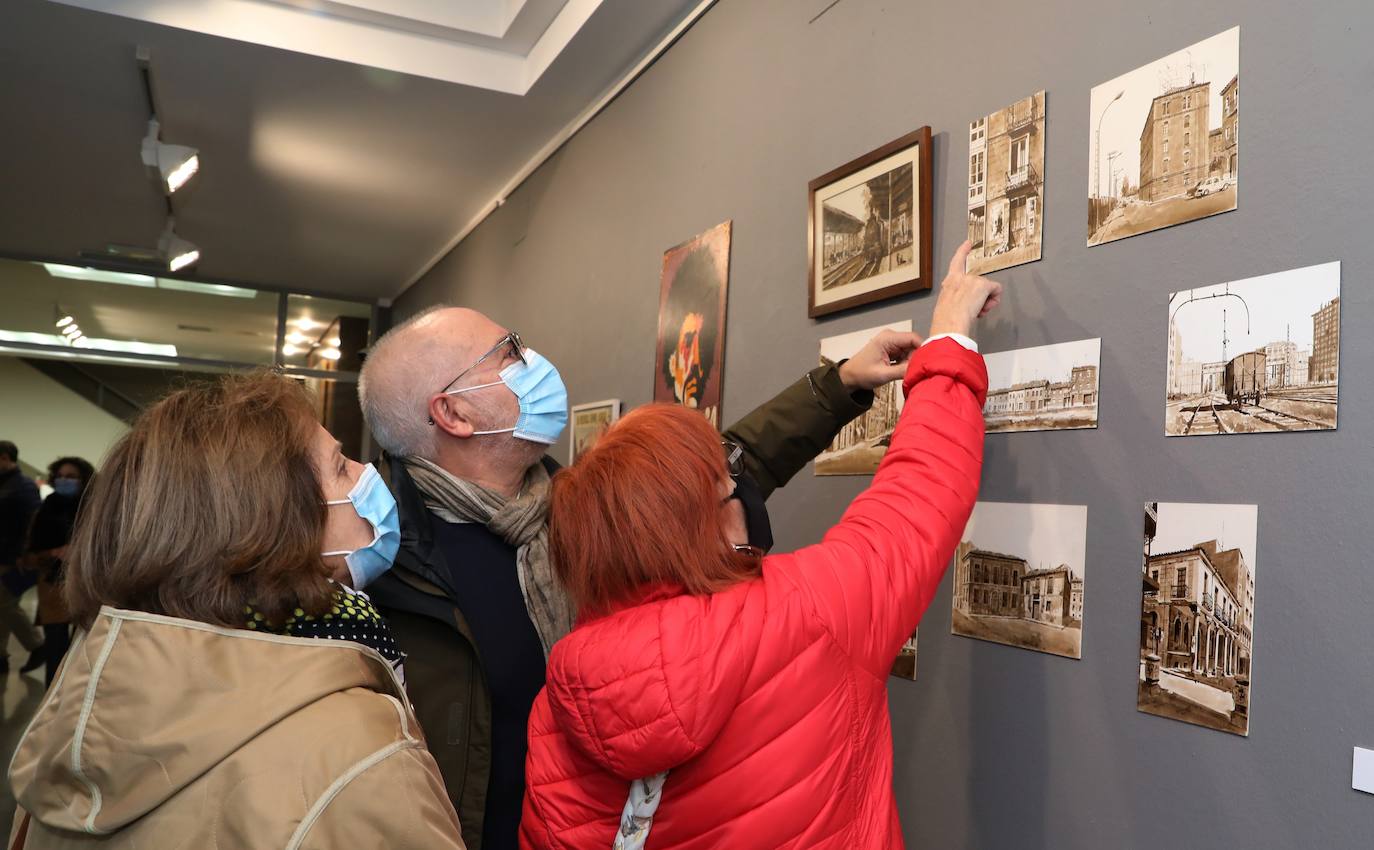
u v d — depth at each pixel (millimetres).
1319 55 1080
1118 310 1317
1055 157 1438
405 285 7004
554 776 1015
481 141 4023
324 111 3766
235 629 711
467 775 1290
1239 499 1136
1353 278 1029
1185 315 1219
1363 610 993
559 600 1347
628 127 3205
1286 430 1086
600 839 983
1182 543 1200
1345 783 998
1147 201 1282
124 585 702
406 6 3289
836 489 1909
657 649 888
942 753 1587
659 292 2871
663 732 870
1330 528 1032
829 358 1972
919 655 1657
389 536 965
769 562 991
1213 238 1190
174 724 652
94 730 653
